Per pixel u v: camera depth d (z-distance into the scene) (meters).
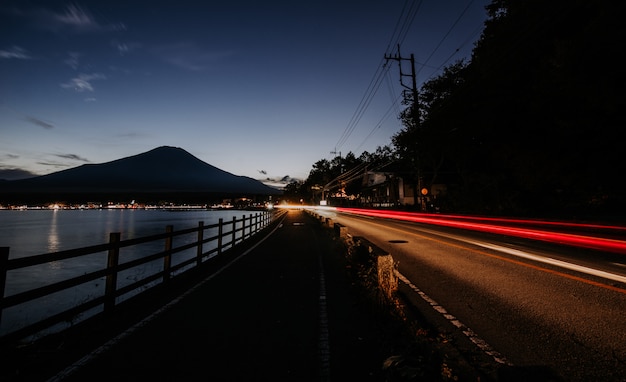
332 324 4.66
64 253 4.27
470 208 29.84
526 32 17.36
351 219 33.59
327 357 3.66
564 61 13.80
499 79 19.95
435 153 33.00
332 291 6.44
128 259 35.75
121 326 4.57
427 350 3.54
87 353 3.73
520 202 26.08
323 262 9.73
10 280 25.98
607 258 9.31
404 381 2.93
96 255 38.56
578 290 6.11
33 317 11.89
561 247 11.65
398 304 5.22
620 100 12.70
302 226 26.02
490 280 6.97
